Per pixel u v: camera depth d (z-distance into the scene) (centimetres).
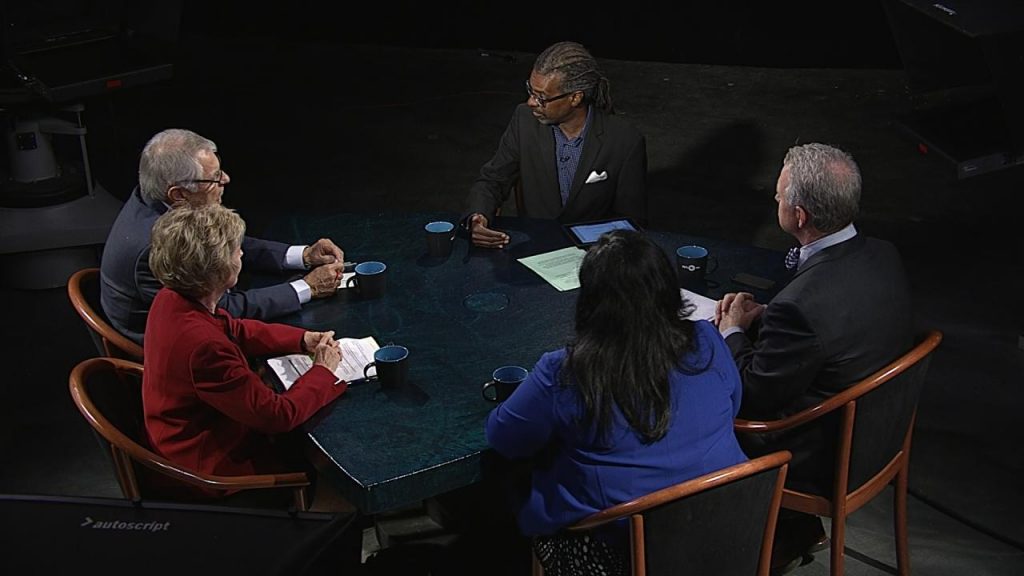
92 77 417
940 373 389
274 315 297
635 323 206
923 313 432
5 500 192
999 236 500
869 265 254
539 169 382
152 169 295
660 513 207
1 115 448
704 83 721
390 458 231
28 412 377
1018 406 370
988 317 428
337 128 661
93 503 192
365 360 271
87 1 438
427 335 284
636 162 379
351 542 195
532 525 229
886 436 257
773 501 224
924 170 574
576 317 214
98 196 466
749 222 527
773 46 738
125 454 243
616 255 207
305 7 829
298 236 347
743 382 259
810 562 297
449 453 232
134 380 271
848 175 252
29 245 445
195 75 753
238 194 566
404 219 361
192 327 245
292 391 248
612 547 220
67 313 443
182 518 190
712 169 590
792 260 281
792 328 248
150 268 265
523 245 338
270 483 246
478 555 296
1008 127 342
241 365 245
